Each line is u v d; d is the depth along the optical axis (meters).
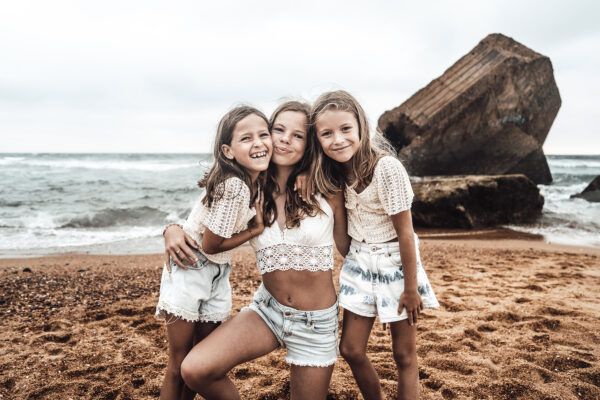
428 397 2.67
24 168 32.66
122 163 41.50
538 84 16.47
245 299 4.78
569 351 3.25
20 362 3.12
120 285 5.42
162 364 3.10
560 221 12.19
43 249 8.60
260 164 2.04
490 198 11.66
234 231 2.06
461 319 4.03
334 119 2.08
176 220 12.89
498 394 2.69
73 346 3.45
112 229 11.41
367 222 2.25
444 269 6.29
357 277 2.26
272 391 2.71
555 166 45.41
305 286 2.08
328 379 2.12
